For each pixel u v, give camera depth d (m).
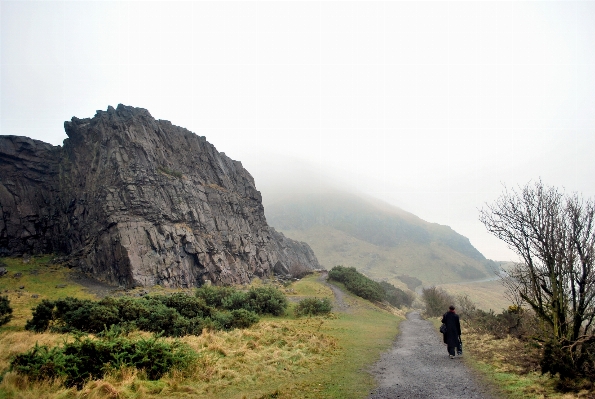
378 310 54.62
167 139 81.00
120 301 27.78
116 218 60.06
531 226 13.38
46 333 23.53
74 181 71.88
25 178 71.75
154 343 14.35
